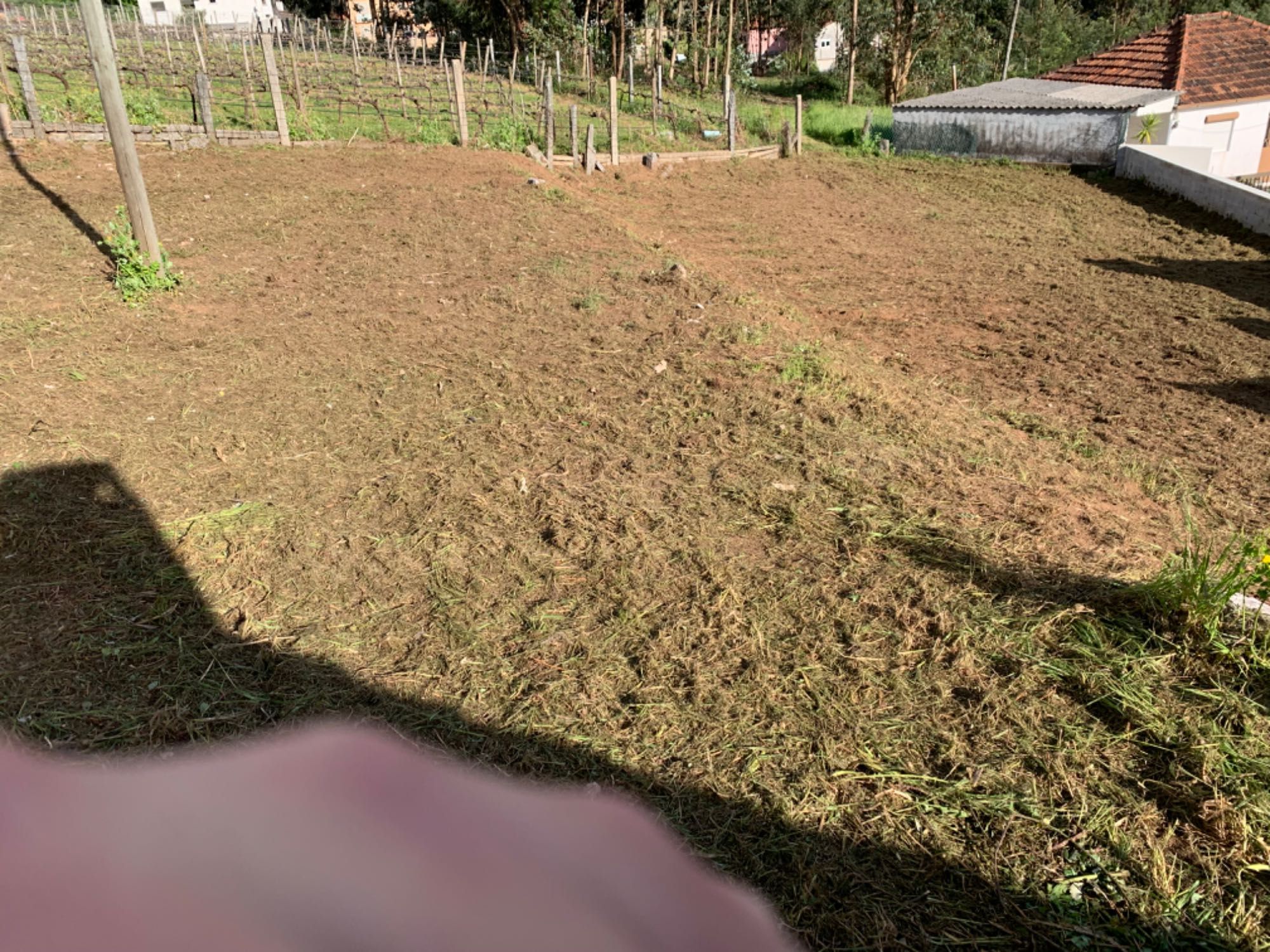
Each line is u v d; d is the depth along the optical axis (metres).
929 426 5.39
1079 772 2.66
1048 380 7.13
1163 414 6.44
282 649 3.17
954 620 3.37
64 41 13.91
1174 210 14.50
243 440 4.81
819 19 33.28
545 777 2.58
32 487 4.14
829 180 16.52
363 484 4.39
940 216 14.15
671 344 6.52
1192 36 19.80
